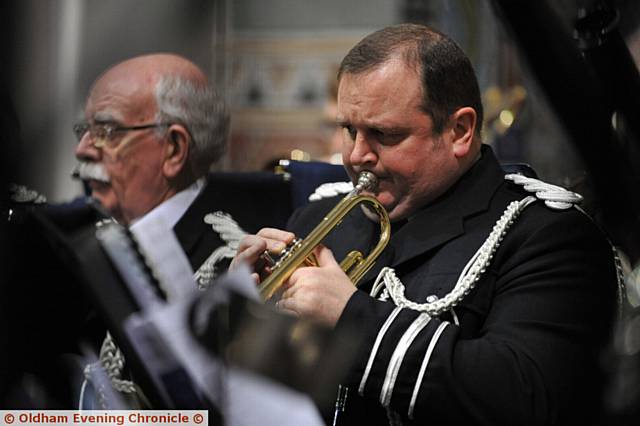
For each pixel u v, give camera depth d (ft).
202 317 11.02
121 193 19.97
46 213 12.30
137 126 19.90
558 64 8.95
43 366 13.33
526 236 17.81
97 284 11.98
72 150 12.80
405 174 17.94
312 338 10.92
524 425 15.71
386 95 17.63
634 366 10.00
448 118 18.06
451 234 18.02
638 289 12.18
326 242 19.72
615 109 9.80
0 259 9.68
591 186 10.61
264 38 45.16
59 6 9.39
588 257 17.63
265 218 22.02
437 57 17.89
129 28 9.75
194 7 9.79
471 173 18.76
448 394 15.62
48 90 9.25
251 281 10.71
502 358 15.96
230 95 43.39
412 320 16.20
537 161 36.24
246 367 10.87
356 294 16.34
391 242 18.42
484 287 17.53
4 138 8.95
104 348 17.12
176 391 11.82
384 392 15.92
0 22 8.07
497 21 9.34
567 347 16.48
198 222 20.52
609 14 10.03
